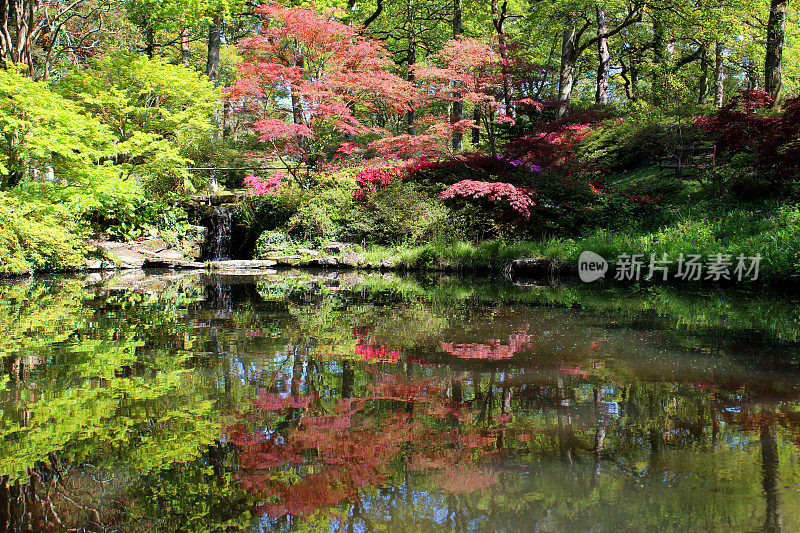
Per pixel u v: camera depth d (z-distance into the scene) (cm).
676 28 1750
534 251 932
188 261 1138
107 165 1131
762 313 493
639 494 156
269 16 1284
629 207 1049
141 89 1295
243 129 1995
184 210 1325
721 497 154
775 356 329
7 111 948
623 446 193
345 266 1099
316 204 1247
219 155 1591
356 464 180
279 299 613
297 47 1348
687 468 173
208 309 533
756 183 948
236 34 2139
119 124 1252
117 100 1177
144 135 1126
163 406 238
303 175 1406
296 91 1269
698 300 577
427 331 417
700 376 285
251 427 214
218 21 1636
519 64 1071
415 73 1144
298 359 326
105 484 165
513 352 344
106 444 196
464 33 2056
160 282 812
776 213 834
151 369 301
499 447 194
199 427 213
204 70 2358
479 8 2059
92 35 1647
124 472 173
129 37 1711
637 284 746
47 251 927
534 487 162
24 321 459
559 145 1098
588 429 211
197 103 1373
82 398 249
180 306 553
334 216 1233
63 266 976
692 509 147
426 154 1216
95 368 304
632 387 266
